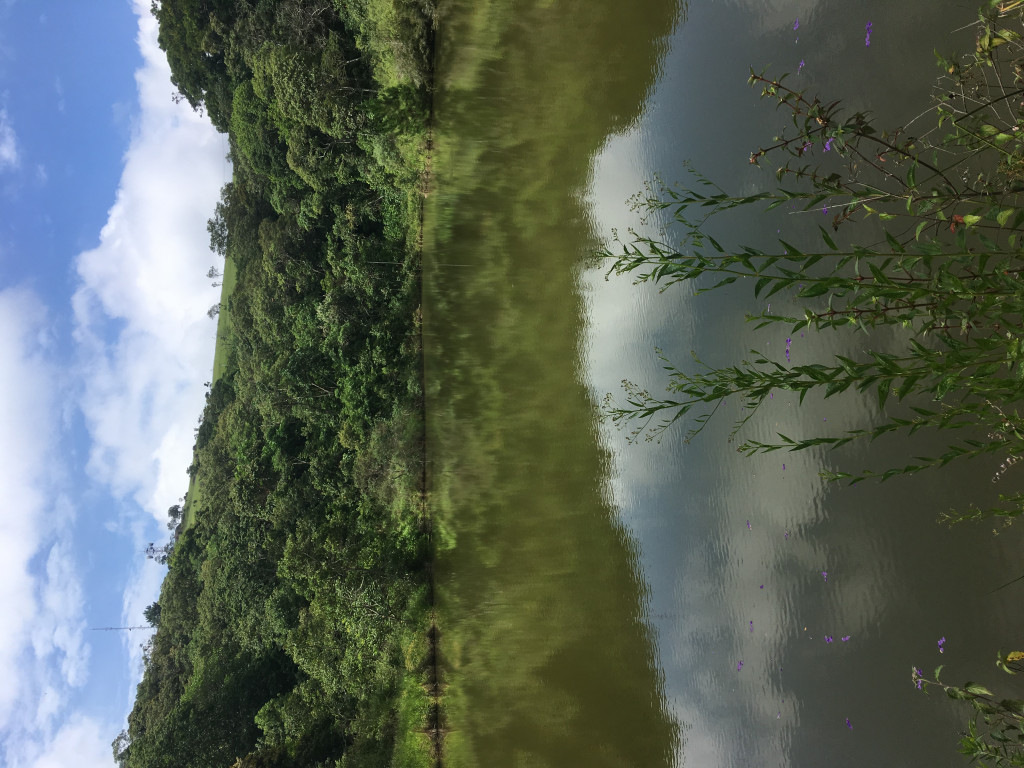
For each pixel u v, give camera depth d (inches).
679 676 478.0
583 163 559.5
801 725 392.2
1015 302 129.6
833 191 167.6
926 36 318.3
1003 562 291.4
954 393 301.1
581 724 524.4
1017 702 156.7
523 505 586.2
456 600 607.2
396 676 634.2
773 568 413.4
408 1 639.1
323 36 740.0
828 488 374.0
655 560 502.3
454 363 644.1
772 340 411.8
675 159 489.7
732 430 443.5
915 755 328.2
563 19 566.6
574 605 546.0
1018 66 152.6
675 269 184.1
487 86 616.4
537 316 592.7
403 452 660.7
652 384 509.7
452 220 647.1
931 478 320.5
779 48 406.3
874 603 349.4
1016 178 151.6
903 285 139.3
